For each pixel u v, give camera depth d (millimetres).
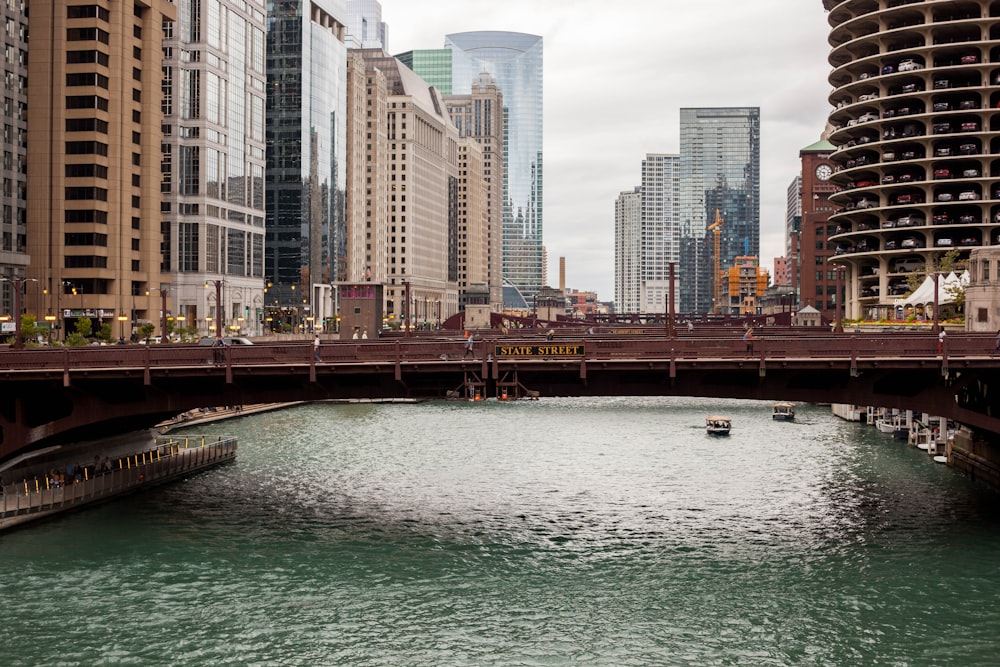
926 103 164500
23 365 61656
